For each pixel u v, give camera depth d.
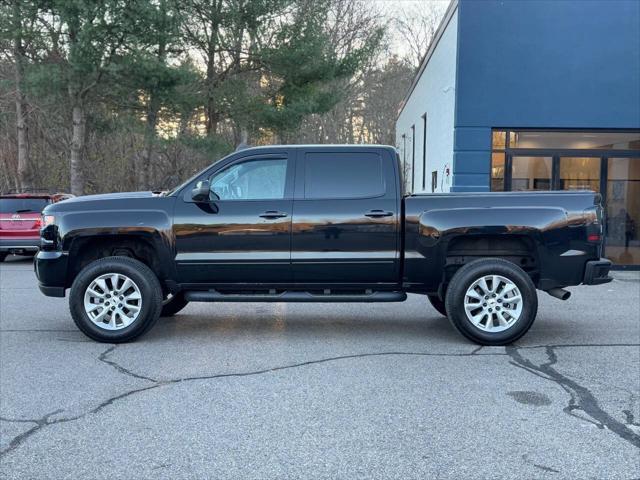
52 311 8.16
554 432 3.99
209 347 6.18
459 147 12.35
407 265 6.28
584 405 4.49
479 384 4.97
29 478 3.37
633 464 3.54
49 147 28.47
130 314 6.36
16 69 19.92
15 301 8.98
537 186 12.48
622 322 7.44
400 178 6.37
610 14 12.02
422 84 18.98
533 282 6.51
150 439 3.89
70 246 6.36
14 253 14.83
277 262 6.28
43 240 6.45
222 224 6.26
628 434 3.96
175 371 5.33
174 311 7.73
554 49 12.12
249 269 6.31
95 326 6.29
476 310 6.28
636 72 12.10
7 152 27.08
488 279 6.21
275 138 29.83
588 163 12.46
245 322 7.44
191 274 6.34
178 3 18.39
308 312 8.11
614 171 12.45
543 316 7.83
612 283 10.83
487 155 12.34
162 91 17.59
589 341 6.43
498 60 12.17
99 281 6.28
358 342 6.39
